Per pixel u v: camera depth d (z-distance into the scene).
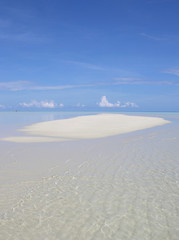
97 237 4.75
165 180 7.99
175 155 11.76
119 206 6.07
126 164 10.14
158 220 5.35
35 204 6.27
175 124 33.53
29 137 19.36
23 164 10.26
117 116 47.97
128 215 5.60
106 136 19.64
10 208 6.05
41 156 11.82
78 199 6.55
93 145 15.02
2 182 7.98
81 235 4.82
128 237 4.73
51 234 4.87
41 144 15.68
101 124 31.03
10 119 53.59
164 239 4.66
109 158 11.24
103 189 7.26
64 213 5.75
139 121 37.22
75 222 5.32
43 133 22.27
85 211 5.84
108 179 8.20
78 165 10.05
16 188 7.43
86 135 20.45
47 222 5.34
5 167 9.78
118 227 5.09
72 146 14.73
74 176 8.59
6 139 18.22
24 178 8.39
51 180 8.17
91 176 8.56
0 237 4.76
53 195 6.86
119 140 17.11
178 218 5.42
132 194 6.83
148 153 12.27
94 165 10.04
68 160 10.92
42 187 7.50
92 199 6.54
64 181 8.05
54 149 13.71
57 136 19.95
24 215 5.67
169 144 15.07
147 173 8.81
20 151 13.17
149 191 7.04
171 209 5.85
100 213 5.73
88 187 7.46
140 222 5.28
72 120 37.66
